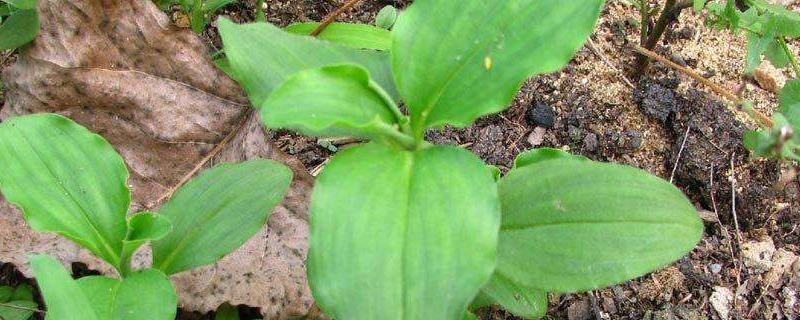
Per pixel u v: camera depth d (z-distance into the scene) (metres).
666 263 0.18
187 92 0.30
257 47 0.20
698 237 0.18
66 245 0.27
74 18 0.28
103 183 0.20
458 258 0.15
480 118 0.34
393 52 0.17
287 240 0.28
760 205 0.32
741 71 0.36
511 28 0.17
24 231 0.27
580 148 0.34
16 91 0.29
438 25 0.17
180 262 0.21
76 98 0.29
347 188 0.16
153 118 0.30
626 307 0.30
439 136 0.33
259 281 0.27
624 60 0.36
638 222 0.18
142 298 0.19
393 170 0.16
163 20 0.29
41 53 0.28
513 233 0.19
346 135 0.18
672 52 0.36
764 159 0.32
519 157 0.23
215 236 0.21
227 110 0.30
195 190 0.22
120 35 0.29
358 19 0.37
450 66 0.17
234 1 0.35
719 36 0.37
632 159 0.33
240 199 0.22
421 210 0.16
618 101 0.35
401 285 0.15
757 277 0.31
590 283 0.18
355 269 0.15
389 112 0.17
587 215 0.19
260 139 0.29
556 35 0.17
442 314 0.15
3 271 0.28
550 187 0.19
